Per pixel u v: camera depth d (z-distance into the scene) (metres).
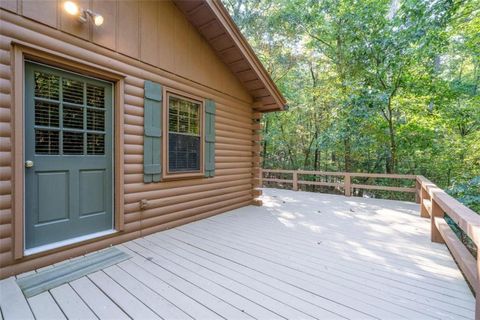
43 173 2.18
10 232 1.93
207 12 3.49
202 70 3.94
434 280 2.02
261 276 2.06
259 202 5.20
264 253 2.57
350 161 9.23
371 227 3.62
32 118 2.10
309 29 8.66
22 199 1.98
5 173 1.90
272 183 11.53
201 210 3.98
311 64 10.08
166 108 3.32
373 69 7.06
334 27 7.85
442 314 1.56
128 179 2.84
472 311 1.59
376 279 2.03
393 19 6.39
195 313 1.54
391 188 6.05
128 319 1.47
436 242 2.95
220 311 1.57
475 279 1.55
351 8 7.12
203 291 1.80
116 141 2.73
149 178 3.07
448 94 6.90
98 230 2.62
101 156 2.63
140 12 2.96
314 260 2.41
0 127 1.87
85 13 2.37
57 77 2.27
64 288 1.81
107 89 2.69
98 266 2.17
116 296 1.72
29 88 2.09
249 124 5.23
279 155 11.57
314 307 1.62
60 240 2.30
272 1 9.34
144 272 2.09
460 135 7.55
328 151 9.89
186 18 3.63
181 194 3.60
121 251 2.54
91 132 2.53
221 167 4.43
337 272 2.15
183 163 3.67
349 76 7.70
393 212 4.66
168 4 3.34
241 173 5.01
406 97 7.07
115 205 2.74
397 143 7.73
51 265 2.16
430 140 7.49
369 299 1.73
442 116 7.05
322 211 4.72
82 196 2.48
